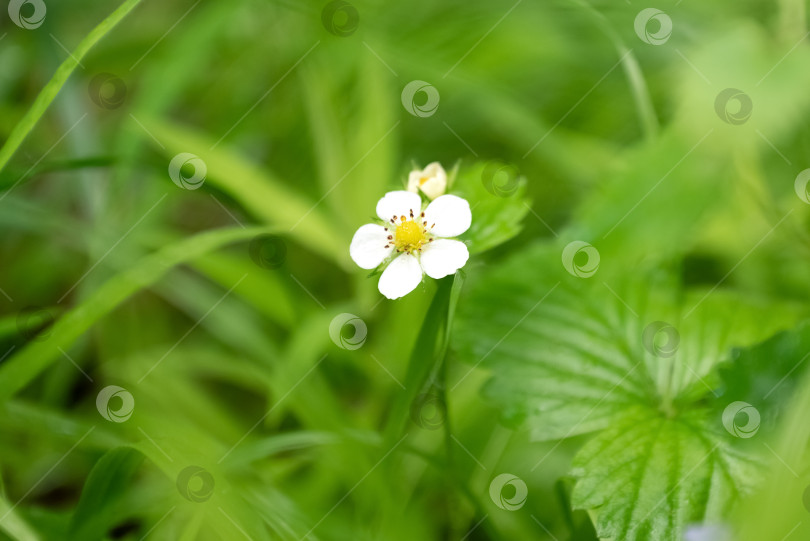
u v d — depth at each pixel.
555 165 0.40
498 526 0.34
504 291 0.35
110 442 0.34
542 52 0.43
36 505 0.37
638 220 0.36
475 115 0.42
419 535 0.34
